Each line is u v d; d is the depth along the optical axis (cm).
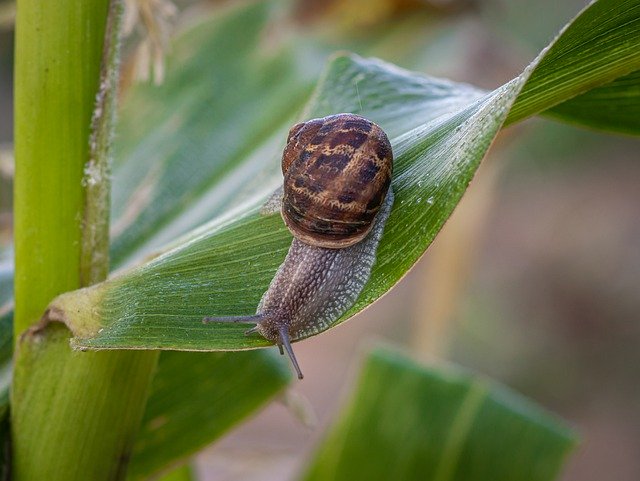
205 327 19
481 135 18
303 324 22
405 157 22
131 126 33
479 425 31
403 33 37
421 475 31
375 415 32
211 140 32
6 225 33
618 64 19
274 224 22
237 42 36
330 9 37
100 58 20
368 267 21
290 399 29
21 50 19
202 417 26
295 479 35
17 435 21
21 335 20
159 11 23
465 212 42
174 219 29
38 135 20
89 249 20
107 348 19
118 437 21
